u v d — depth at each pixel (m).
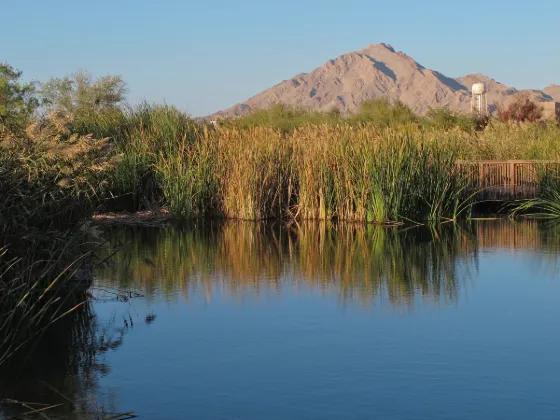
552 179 16.23
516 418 4.57
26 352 5.98
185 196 15.37
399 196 14.22
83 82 31.11
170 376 5.39
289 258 10.15
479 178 16.69
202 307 7.36
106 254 10.53
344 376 5.34
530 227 13.46
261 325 6.69
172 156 16.00
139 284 8.45
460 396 4.94
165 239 12.14
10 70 27.94
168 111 18.09
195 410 4.76
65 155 7.62
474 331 6.42
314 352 5.89
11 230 6.97
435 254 10.38
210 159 15.98
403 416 4.62
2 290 6.34
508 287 8.17
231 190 15.45
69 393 5.07
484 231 12.91
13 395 5.06
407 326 6.59
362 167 14.55
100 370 5.53
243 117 32.62
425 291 7.99
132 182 16.00
